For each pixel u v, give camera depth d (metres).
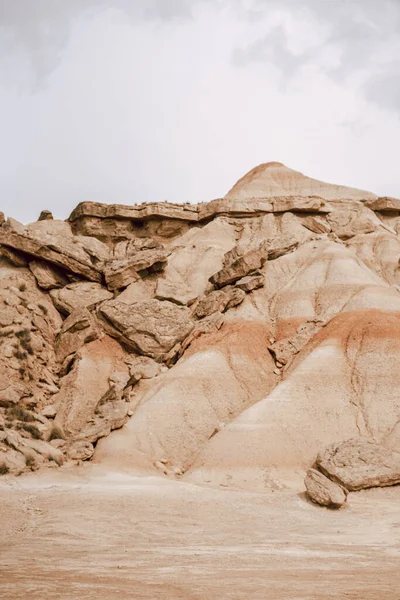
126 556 27.66
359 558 28.58
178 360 63.84
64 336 65.88
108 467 51.00
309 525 37.84
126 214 86.56
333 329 61.62
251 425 52.38
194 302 72.38
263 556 28.53
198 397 57.38
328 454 47.62
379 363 57.16
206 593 19.73
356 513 41.12
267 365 62.34
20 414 57.09
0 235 73.81
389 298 64.94
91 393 61.53
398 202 92.19
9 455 49.19
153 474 50.47
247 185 100.88
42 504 39.03
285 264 75.94
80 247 74.12
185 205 89.12
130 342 65.00
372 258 81.00
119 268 72.50
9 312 65.62
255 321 66.81
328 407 54.41
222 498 42.66
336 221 87.75
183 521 36.84
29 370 62.47
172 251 83.38
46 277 72.31
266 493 46.28
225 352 62.03
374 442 48.12
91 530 33.94
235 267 73.25
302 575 23.70
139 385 61.12
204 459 50.91
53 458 50.69
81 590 19.69
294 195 95.50
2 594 18.84
